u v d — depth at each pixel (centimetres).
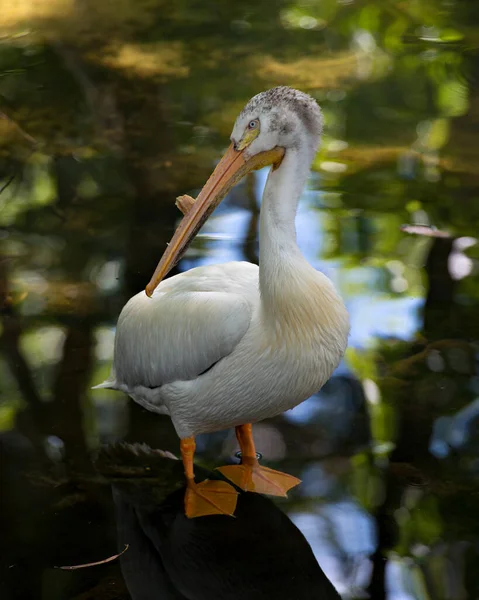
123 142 1543
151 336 827
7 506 809
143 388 860
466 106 1672
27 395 968
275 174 747
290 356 752
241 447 869
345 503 805
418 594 696
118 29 2048
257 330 760
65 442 899
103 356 1027
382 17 2136
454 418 918
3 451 882
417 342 1039
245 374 770
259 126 736
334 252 1219
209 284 824
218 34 2030
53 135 1570
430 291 1133
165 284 862
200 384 794
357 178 1423
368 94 1728
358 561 736
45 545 764
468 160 1470
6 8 2169
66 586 720
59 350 1038
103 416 944
